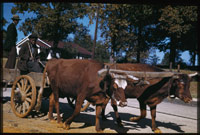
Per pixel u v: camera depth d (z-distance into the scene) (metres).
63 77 5.62
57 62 5.99
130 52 30.39
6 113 6.25
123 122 6.48
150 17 28.81
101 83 4.93
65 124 5.22
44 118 6.24
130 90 5.74
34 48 7.21
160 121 7.00
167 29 27.67
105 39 26.47
